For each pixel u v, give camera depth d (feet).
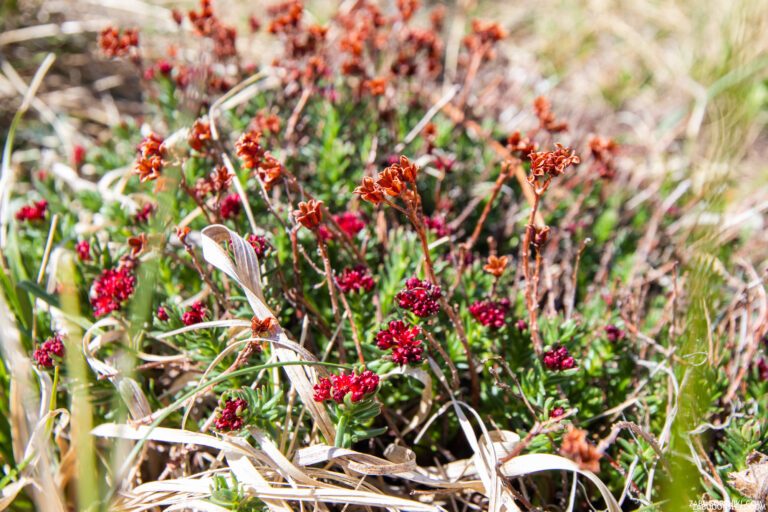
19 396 1.61
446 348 1.70
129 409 1.59
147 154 1.61
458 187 1.97
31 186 2.08
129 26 2.54
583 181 2.03
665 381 1.70
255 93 1.99
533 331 1.63
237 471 1.55
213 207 1.75
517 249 1.96
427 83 2.30
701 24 2.82
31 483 1.60
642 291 1.84
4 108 2.22
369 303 1.73
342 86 2.06
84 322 1.64
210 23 1.90
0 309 1.61
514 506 1.55
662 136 2.47
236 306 1.71
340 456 1.57
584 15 3.08
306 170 1.95
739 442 1.60
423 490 1.66
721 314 1.79
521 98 2.46
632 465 1.58
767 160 2.39
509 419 1.67
